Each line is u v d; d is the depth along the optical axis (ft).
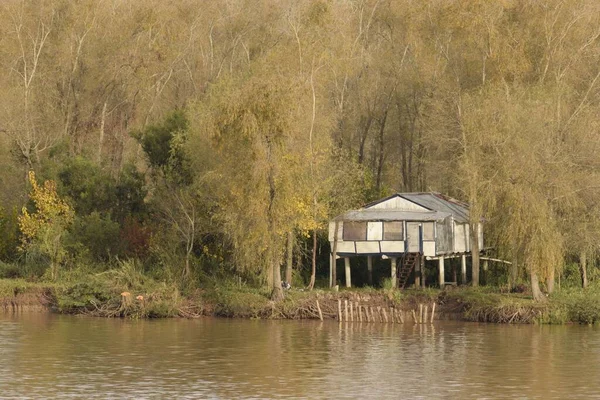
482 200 333.01
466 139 350.43
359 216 379.35
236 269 372.17
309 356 264.11
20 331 309.83
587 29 406.41
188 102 465.88
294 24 426.51
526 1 406.00
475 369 245.86
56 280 380.99
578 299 337.93
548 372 242.17
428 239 374.63
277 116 333.62
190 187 377.30
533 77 404.77
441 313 346.54
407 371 242.99
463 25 399.44
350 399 211.20
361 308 341.00
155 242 384.68
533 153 333.83
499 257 379.55
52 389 219.82
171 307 347.36
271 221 341.00
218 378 232.73
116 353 267.39
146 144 414.41
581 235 350.43
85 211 421.18
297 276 385.91
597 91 404.36
